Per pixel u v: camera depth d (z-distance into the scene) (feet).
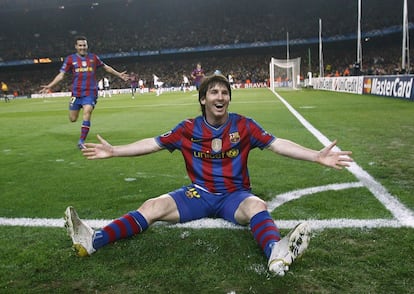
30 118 47.06
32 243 9.11
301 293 6.63
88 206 11.87
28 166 18.30
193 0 182.09
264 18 178.19
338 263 7.59
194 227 9.61
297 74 119.55
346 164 8.62
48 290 7.06
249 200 8.91
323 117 33.63
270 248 7.55
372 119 30.83
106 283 7.20
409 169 14.83
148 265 7.80
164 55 177.17
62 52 177.37
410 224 9.36
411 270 7.24
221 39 173.47
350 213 10.30
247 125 9.43
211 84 9.10
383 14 155.53
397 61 144.15
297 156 8.95
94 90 24.71
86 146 9.25
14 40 184.96
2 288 7.16
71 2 178.50
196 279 7.18
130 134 28.86
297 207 10.99
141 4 183.52
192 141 9.50
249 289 6.78
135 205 11.86
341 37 151.74
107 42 183.11
